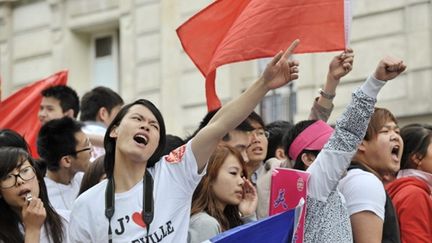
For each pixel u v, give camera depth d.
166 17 20.42
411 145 7.62
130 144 5.76
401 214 6.84
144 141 5.78
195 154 5.84
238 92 19.17
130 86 21.05
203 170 5.89
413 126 7.72
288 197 6.30
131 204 5.73
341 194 6.44
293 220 6.01
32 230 6.18
